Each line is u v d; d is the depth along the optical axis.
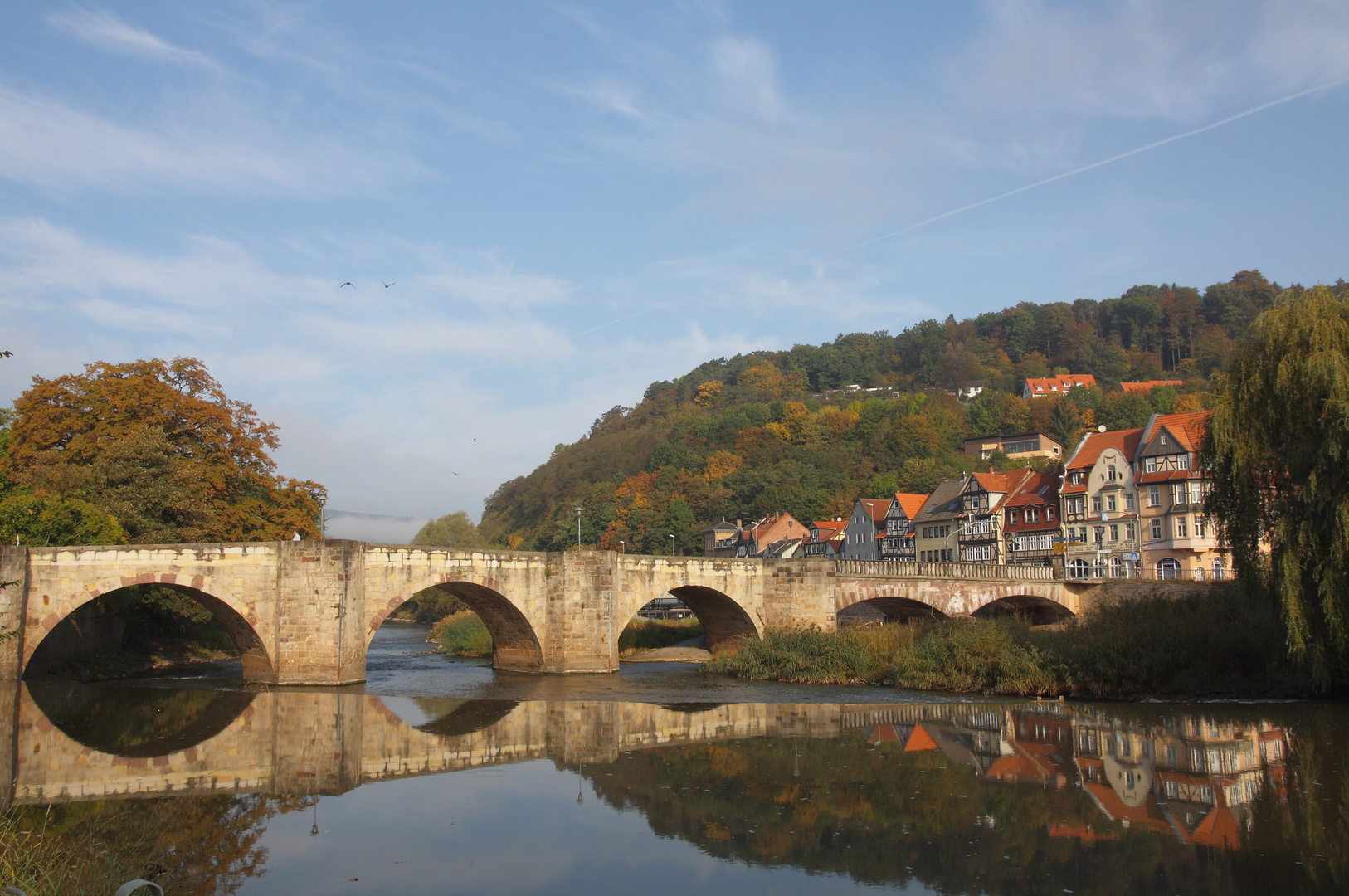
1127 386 165.25
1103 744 30.11
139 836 20.08
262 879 17.64
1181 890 17.06
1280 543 33.00
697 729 33.69
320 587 44.09
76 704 38.00
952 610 62.53
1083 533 86.00
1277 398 33.62
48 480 48.19
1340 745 29.48
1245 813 21.89
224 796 23.67
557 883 17.50
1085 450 89.06
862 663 49.09
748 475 151.25
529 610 52.09
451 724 34.50
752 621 58.50
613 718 36.28
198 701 39.19
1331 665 34.47
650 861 18.72
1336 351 31.61
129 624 55.31
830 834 20.48
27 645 39.38
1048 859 18.77
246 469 60.03
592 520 159.38
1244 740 30.47
